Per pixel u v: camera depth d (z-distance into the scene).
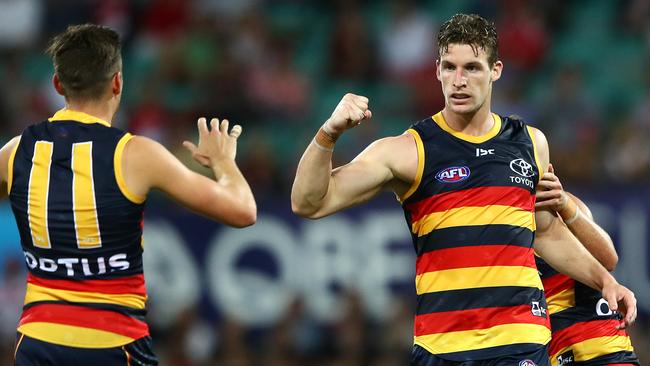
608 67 51.16
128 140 15.73
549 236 19.11
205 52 49.25
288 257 36.22
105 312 15.49
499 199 17.59
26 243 15.87
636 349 35.50
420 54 50.25
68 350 15.36
